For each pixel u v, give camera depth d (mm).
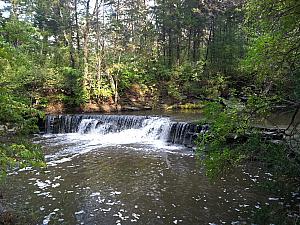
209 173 6176
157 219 7301
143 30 30656
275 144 5641
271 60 5605
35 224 6996
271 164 5785
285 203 6930
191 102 27281
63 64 28172
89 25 27984
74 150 14641
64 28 28875
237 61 24266
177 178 10258
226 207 7812
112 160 12742
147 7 32438
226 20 27156
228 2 26141
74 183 9859
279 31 5426
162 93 28781
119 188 9406
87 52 27656
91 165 12000
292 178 5727
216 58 27625
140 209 7863
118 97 27094
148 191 9125
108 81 27641
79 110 25000
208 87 26875
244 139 6312
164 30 30812
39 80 23078
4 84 6828
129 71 29047
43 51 27141
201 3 28328
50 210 7789
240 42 25375
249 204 7898
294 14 4965
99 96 26281
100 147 15352
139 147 15305
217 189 9039
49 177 10453
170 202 8273
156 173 10867
